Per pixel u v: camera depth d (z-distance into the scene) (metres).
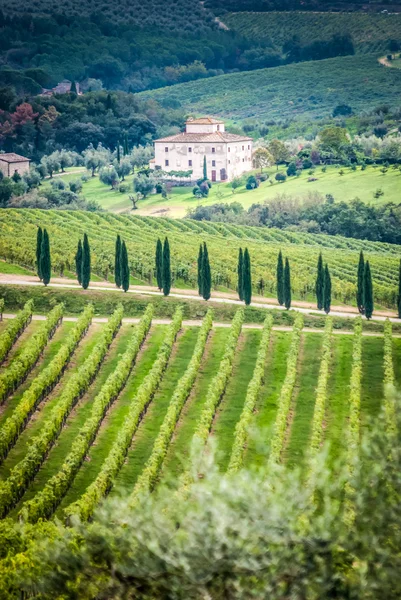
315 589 162.12
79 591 168.00
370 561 164.12
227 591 159.88
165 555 159.75
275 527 160.62
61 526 178.50
